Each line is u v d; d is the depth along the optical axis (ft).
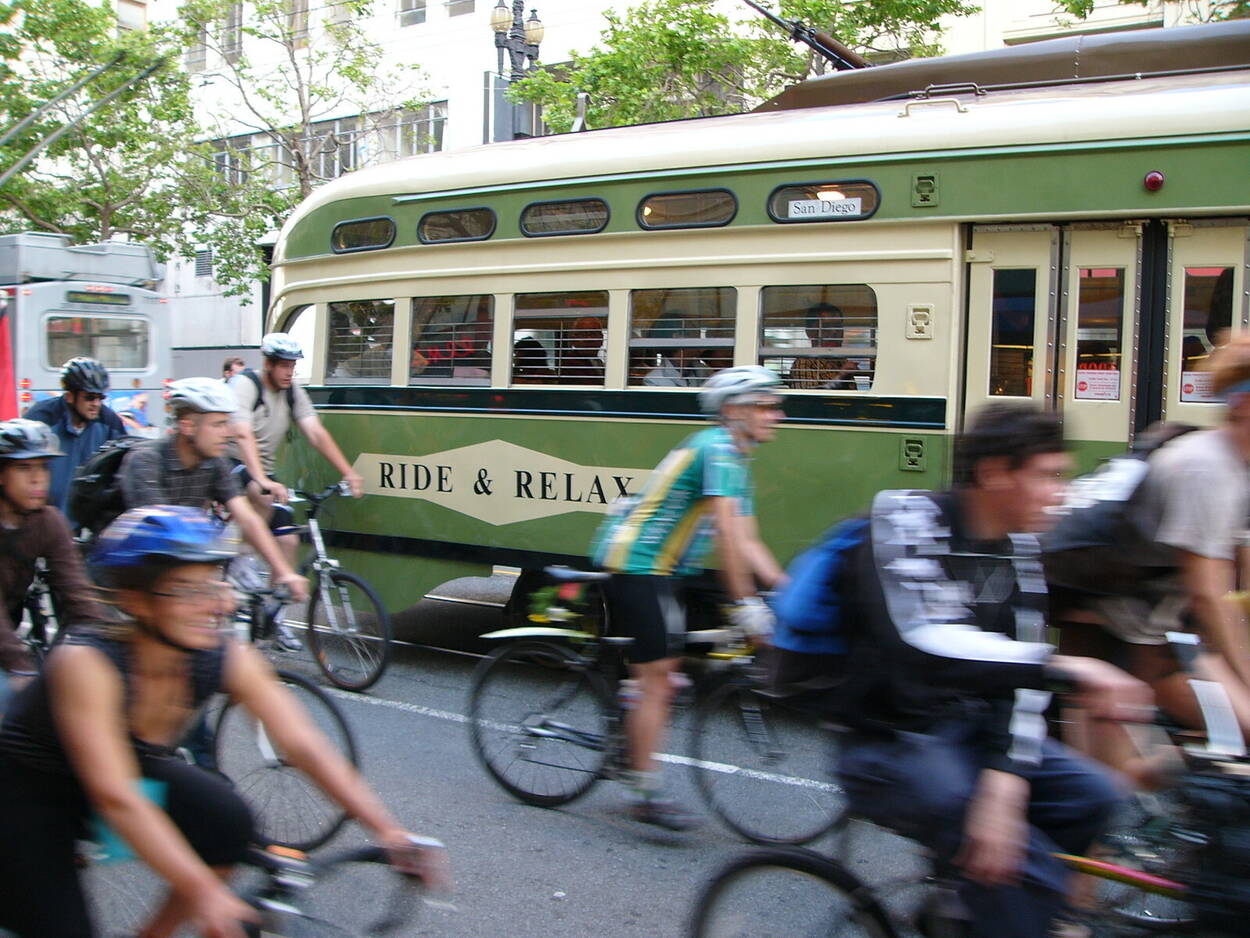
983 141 19.10
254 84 78.84
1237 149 17.72
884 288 19.69
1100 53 21.59
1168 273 18.37
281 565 16.26
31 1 70.44
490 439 23.52
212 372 92.84
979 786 8.38
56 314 51.55
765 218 20.66
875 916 9.21
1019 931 8.25
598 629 16.58
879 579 8.57
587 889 13.97
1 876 8.19
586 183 22.40
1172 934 9.48
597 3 70.13
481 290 23.71
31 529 13.67
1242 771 9.60
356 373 26.07
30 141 71.97
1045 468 8.46
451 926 13.01
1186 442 11.51
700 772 15.58
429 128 80.07
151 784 8.47
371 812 8.96
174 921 8.93
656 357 21.68
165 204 76.18
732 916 9.87
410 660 25.26
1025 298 19.17
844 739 9.28
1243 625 11.64
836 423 19.98
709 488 14.34
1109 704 8.22
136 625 8.13
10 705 8.27
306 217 27.20
